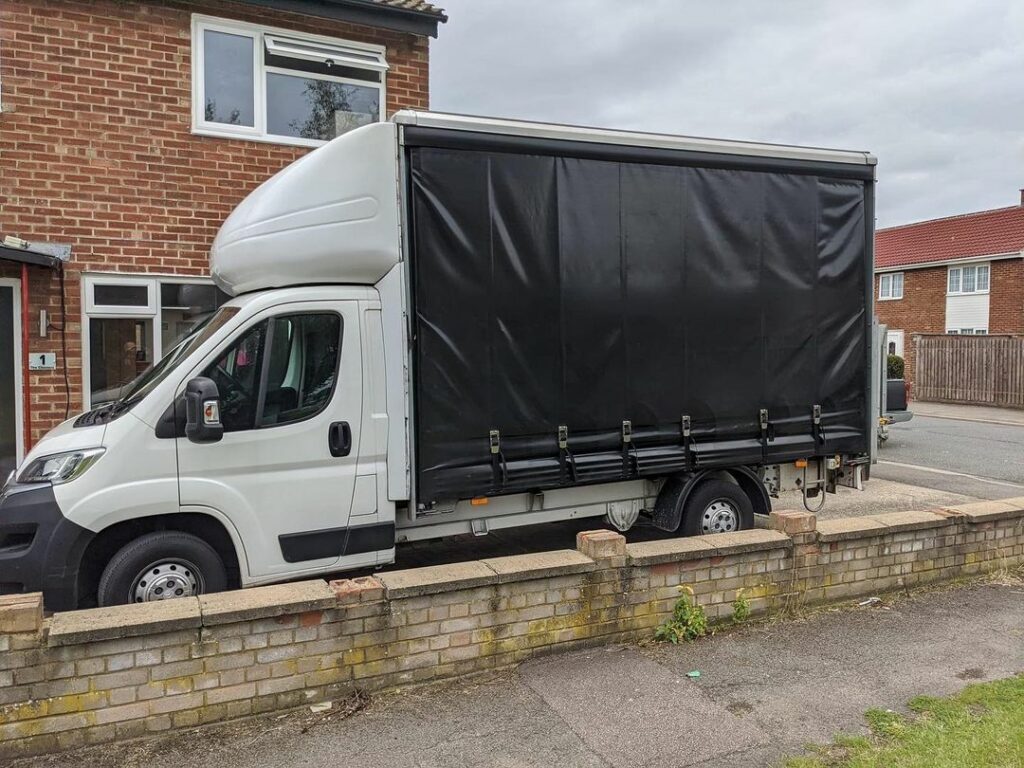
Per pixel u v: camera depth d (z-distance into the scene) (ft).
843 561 17.34
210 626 11.65
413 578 13.37
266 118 26.99
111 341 24.84
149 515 14.76
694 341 19.84
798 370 21.31
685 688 13.26
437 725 11.99
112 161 24.48
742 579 16.12
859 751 11.19
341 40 28.07
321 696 12.50
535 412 17.98
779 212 20.97
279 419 15.88
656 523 20.79
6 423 23.77
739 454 20.44
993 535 19.47
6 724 10.68
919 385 86.58
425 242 16.88
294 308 16.16
